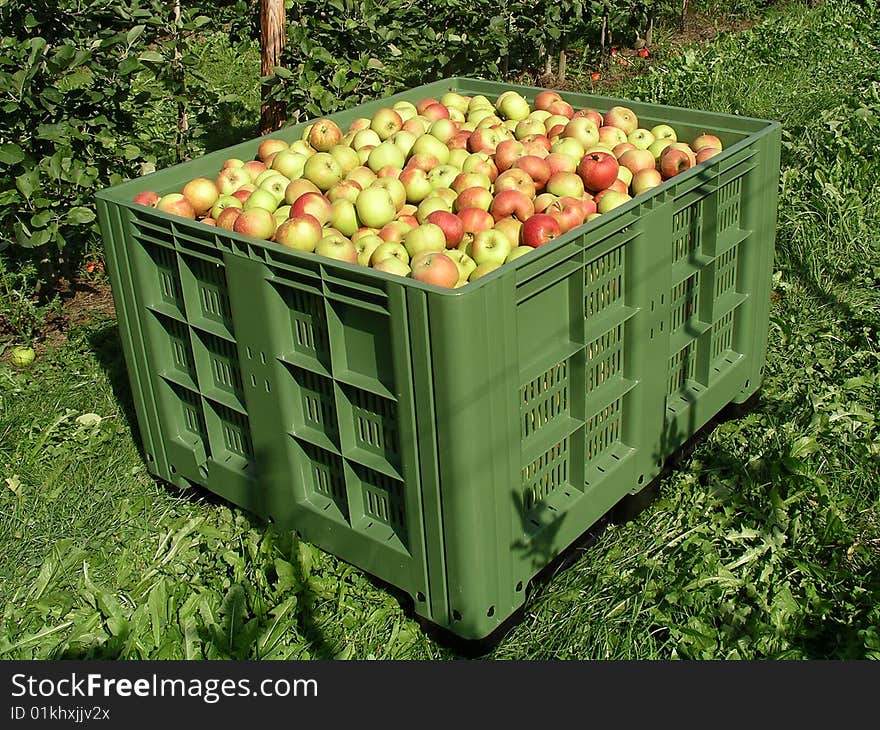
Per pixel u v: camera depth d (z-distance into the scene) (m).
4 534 4.60
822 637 3.93
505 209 4.35
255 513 4.47
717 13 13.93
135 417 5.47
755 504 4.58
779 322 6.10
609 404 4.15
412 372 3.49
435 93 6.04
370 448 3.88
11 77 5.74
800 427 5.10
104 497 4.85
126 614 4.20
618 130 5.14
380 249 4.09
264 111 7.36
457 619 3.78
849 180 7.59
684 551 4.30
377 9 7.88
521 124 5.32
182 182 4.84
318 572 4.20
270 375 4.02
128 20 6.92
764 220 4.99
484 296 3.32
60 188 6.16
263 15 7.19
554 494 4.13
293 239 4.05
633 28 12.41
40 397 5.60
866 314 6.17
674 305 4.59
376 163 4.97
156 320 4.52
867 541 4.38
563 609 4.07
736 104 9.70
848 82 10.35
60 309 6.39
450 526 3.60
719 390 4.97
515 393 3.59
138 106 6.86
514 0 10.45
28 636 4.07
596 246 3.86
